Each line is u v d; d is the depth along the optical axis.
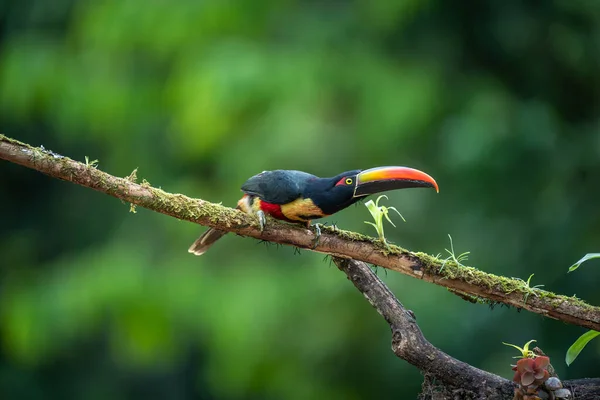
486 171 13.02
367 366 13.55
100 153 17.25
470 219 13.58
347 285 13.22
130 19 13.81
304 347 13.27
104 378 18.42
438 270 6.00
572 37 13.77
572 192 13.55
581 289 13.08
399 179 6.99
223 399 15.80
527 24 13.70
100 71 14.41
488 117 13.12
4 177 18.27
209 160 14.20
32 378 18.14
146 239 14.27
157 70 14.46
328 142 12.82
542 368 5.54
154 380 18.55
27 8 16.36
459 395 6.06
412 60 13.39
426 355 6.10
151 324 13.48
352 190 7.05
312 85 12.84
